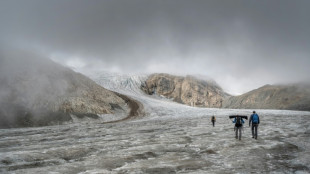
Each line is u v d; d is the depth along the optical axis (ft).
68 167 39.45
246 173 34.40
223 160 42.86
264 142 60.95
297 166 37.86
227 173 34.42
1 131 149.79
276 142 59.41
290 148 52.24
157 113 339.77
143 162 42.47
